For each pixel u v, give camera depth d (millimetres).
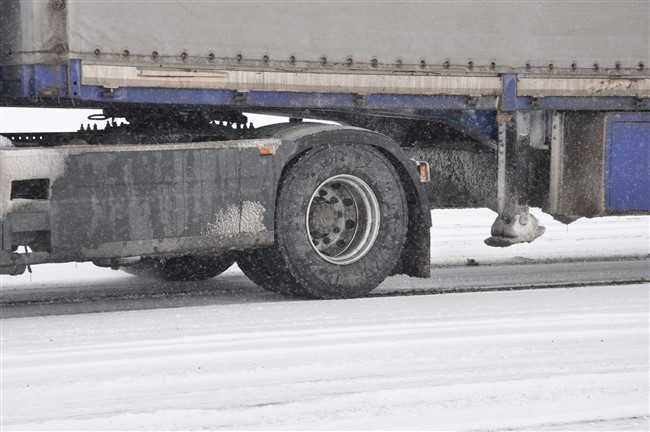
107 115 10289
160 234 9273
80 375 6590
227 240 9570
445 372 6719
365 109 10469
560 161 11375
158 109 10148
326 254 10328
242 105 9695
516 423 5723
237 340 7594
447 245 14969
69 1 8961
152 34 9266
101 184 9016
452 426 5660
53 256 8867
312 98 10000
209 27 9469
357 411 5898
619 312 8828
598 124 11320
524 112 11070
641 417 5852
